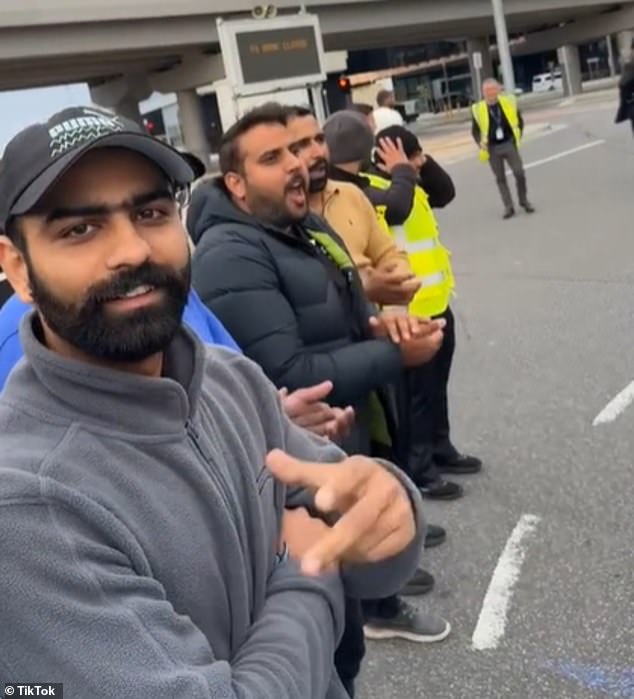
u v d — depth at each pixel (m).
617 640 2.91
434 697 2.81
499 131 11.41
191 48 35.91
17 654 0.94
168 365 1.21
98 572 0.98
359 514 1.13
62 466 1.03
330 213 3.25
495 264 9.19
